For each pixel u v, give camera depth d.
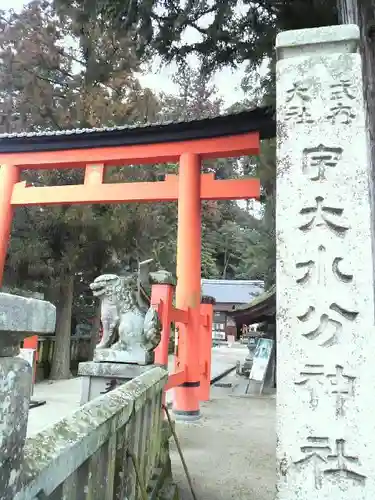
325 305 2.18
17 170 8.36
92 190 7.86
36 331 1.00
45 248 10.41
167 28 5.94
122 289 4.35
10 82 10.90
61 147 8.03
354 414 2.06
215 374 12.52
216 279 37.53
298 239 2.27
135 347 4.11
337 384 2.09
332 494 2.00
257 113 6.89
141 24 5.89
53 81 11.31
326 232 2.26
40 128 11.48
